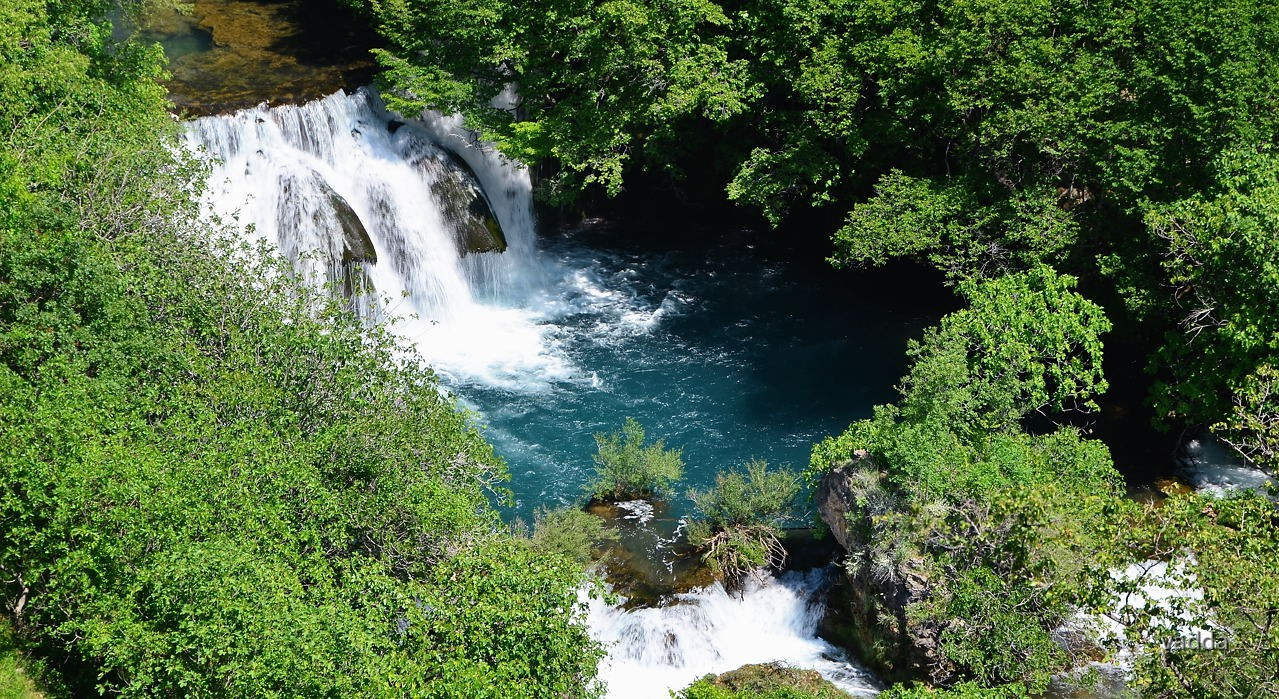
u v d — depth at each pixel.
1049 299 42.75
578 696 28.95
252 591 25.62
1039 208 49.28
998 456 38.53
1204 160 45.72
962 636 34.72
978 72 49.31
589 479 47.34
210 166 40.97
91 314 32.22
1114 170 46.91
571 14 54.56
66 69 38.44
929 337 42.53
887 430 39.84
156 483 27.50
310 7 65.75
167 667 25.23
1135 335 51.75
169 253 35.31
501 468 35.81
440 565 29.41
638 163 67.00
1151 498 45.84
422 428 33.94
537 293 60.69
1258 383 37.12
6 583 30.91
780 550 42.03
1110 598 28.94
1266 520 28.69
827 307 59.94
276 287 36.56
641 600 40.22
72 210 33.81
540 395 52.56
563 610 28.70
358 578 27.84
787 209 58.31
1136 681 27.14
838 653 39.56
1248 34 44.94
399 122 58.66
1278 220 38.47
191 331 34.31
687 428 50.81
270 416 32.34
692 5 55.09
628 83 56.91
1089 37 51.31
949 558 36.03
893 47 50.62
